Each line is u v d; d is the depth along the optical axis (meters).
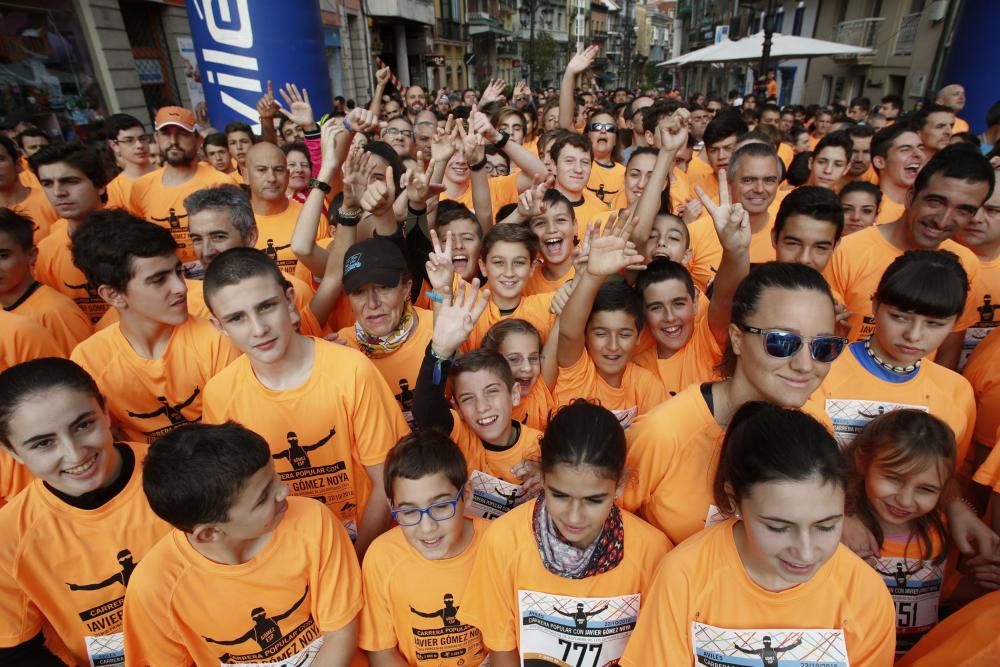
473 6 37.28
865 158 5.36
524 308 2.93
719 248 3.50
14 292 2.53
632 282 2.87
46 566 1.67
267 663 1.65
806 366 1.49
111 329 2.23
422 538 1.67
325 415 1.96
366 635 1.74
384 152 3.36
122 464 1.75
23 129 6.28
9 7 7.32
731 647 1.38
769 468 1.24
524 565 1.62
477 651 1.79
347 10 19.92
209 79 6.44
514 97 10.92
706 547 1.45
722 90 31.11
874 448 1.65
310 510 1.68
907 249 2.64
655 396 2.55
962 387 1.99
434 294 2.10
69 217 3.27
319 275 3.07
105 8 8.73
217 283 1.78
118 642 1.80
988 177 2.36
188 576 1.58
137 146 4.70
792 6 22.83
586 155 3.95
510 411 2.12
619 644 1.62
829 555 1.26
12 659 1.66
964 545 1.74
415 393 2.01
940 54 14.14
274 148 3.59
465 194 4.77
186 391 2.25
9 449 1.56
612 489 1.49
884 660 1.39
